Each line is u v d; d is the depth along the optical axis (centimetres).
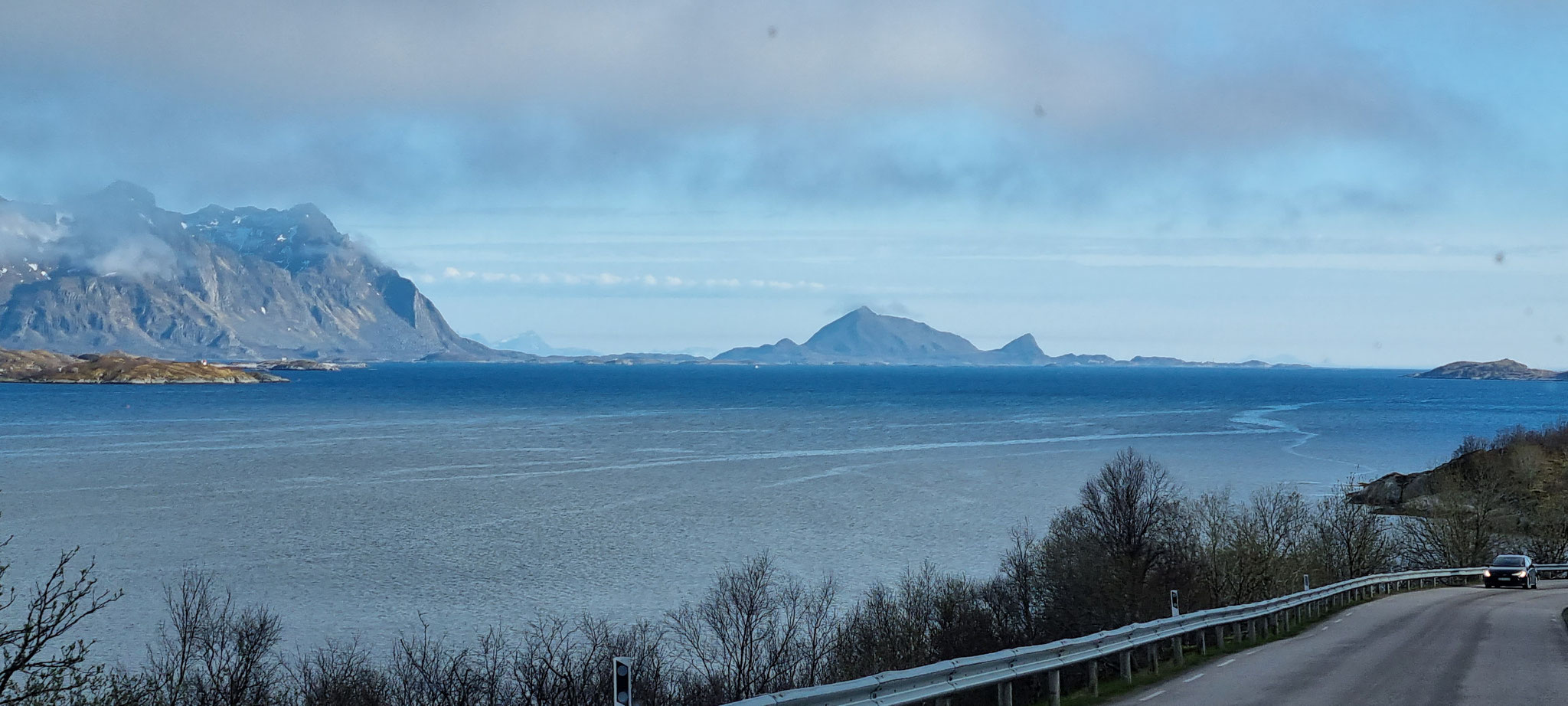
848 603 5172
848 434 17512
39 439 15475
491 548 6781
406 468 11844
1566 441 10550
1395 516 8719
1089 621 4494
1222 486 10700
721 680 3559
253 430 17462
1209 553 5047
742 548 6850
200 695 3128
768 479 11050
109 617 4816
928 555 6644
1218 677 2236
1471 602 4238
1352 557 6131
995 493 9856
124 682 2823
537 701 3281
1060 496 9625
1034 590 4812
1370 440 16788
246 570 6019
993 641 4128
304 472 11344
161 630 4559
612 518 8150
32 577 5766
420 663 3859
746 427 19025
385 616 4931
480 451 14000
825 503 9119
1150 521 5144
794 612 4859
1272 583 4747
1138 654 3216
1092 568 4650
